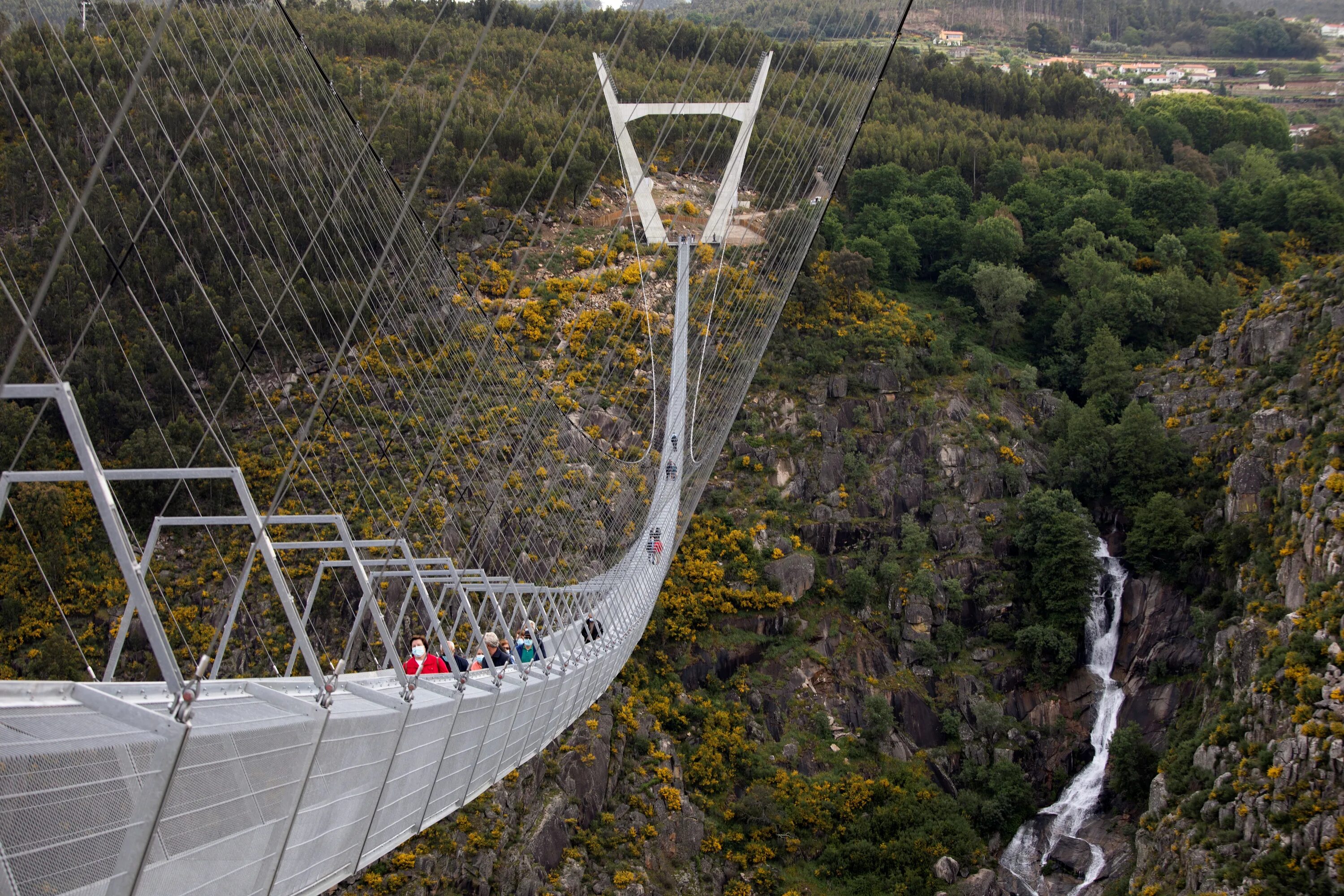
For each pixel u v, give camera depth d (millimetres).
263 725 12672
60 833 9508
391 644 16828
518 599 26969
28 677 43281
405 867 41094
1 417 47812
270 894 13555
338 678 16750
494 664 24188
